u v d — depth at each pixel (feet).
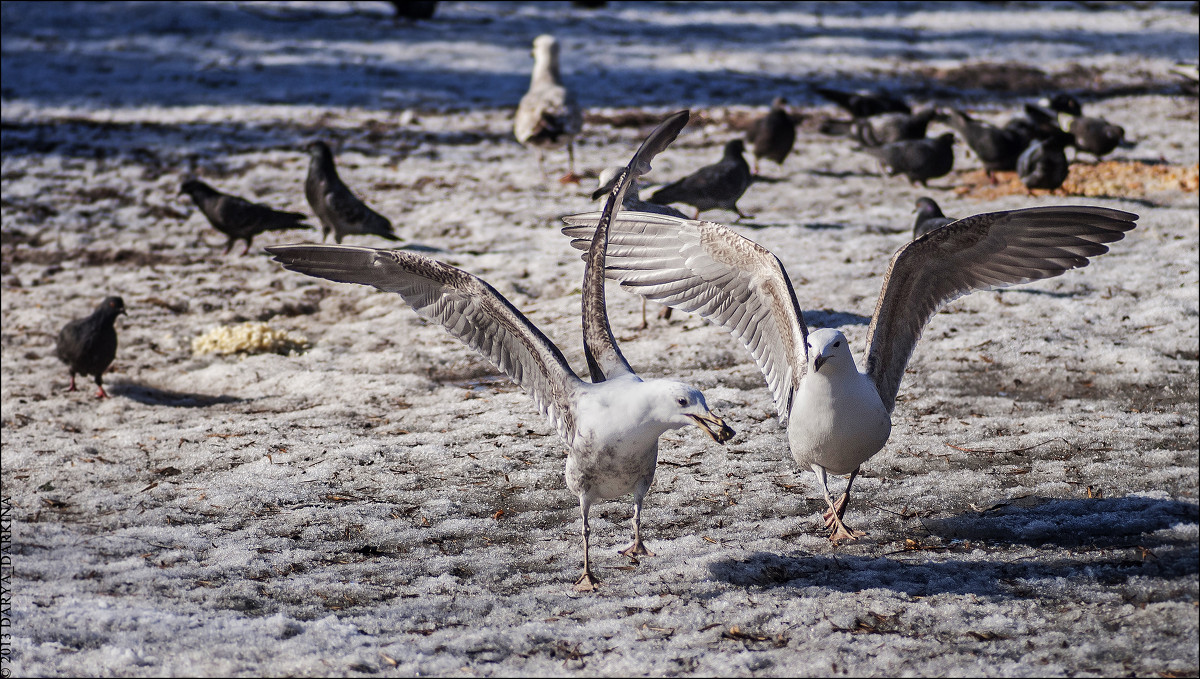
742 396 42.06
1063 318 48.78
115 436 41.29
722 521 30.71
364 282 24.13
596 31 139.33
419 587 26.86
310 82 112.68
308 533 31.14
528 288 59.11
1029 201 74.08
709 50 130.52
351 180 84.58
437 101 108.06
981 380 42.24
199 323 58.03
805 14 152.46
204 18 133.49
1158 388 40.16
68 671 20.83
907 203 76.74
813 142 97.09
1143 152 89.15
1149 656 21.03
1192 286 51.83
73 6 134.62
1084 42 136.46
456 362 49.98
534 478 35.14
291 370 49.57
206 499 34.14
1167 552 26.66
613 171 41.11
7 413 44.73
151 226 75.05
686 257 27.76
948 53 131.03
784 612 23.72
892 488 32.68
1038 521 29.43
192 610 25.22
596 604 24.59
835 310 51.83
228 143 93.15
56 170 84.74
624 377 23.32
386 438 39.70
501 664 21.22
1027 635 22.39
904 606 23.90
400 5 140.36
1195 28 143.74
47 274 65.92
